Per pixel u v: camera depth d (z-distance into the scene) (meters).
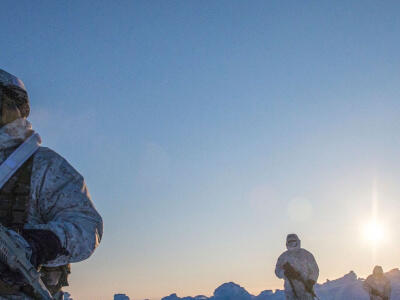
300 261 14.17
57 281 2.63
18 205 2.32
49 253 2.27
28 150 2.54
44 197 2.60
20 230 2.27
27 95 2.68
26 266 2.05
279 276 14.47
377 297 20.34
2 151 2.47
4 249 1.98
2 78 2.58
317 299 14.07
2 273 1.99
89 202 2.71
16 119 2.57
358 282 60.94
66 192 2.64
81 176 2.84
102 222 2.71
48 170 2.64
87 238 2.49
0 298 1.99
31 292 2.09
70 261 2.41
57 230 2.35
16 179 2.39
